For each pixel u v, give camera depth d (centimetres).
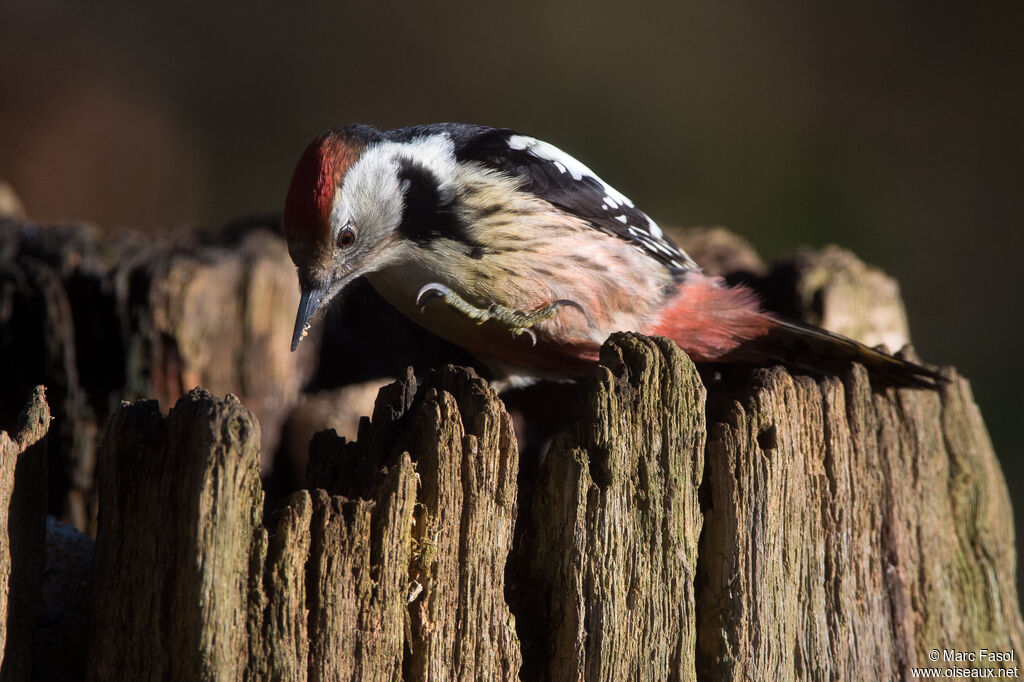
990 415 1995
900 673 708
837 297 1021
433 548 537
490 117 2555
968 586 762
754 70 2519
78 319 998
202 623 489
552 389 1123
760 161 2444
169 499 504
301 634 505
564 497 567
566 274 809
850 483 675
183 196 2388
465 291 802
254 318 1017
